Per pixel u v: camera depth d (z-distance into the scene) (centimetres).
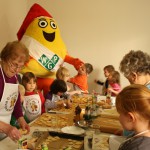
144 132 87
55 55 330
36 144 141
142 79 132
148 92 89
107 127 168
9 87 168
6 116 178
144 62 132
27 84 245
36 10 347
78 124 179
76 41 439
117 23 423
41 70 320
